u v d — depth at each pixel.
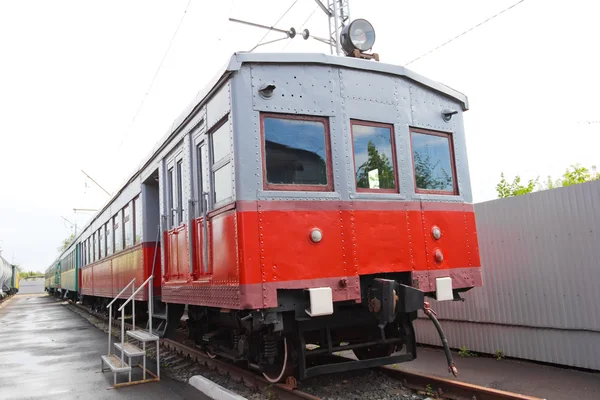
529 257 6.18
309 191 4.93
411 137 5.73
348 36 6.08
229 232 4.86
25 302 38.09
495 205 6.63
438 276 5.51
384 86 5.57
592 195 5.53
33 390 6.60
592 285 5.51
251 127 4.81
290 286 4.64
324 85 5.20
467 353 6.92
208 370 6.97
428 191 5.74
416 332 7.88
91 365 8.32
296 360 5.13
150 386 6.48
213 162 5.59
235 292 4.65
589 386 5.01
